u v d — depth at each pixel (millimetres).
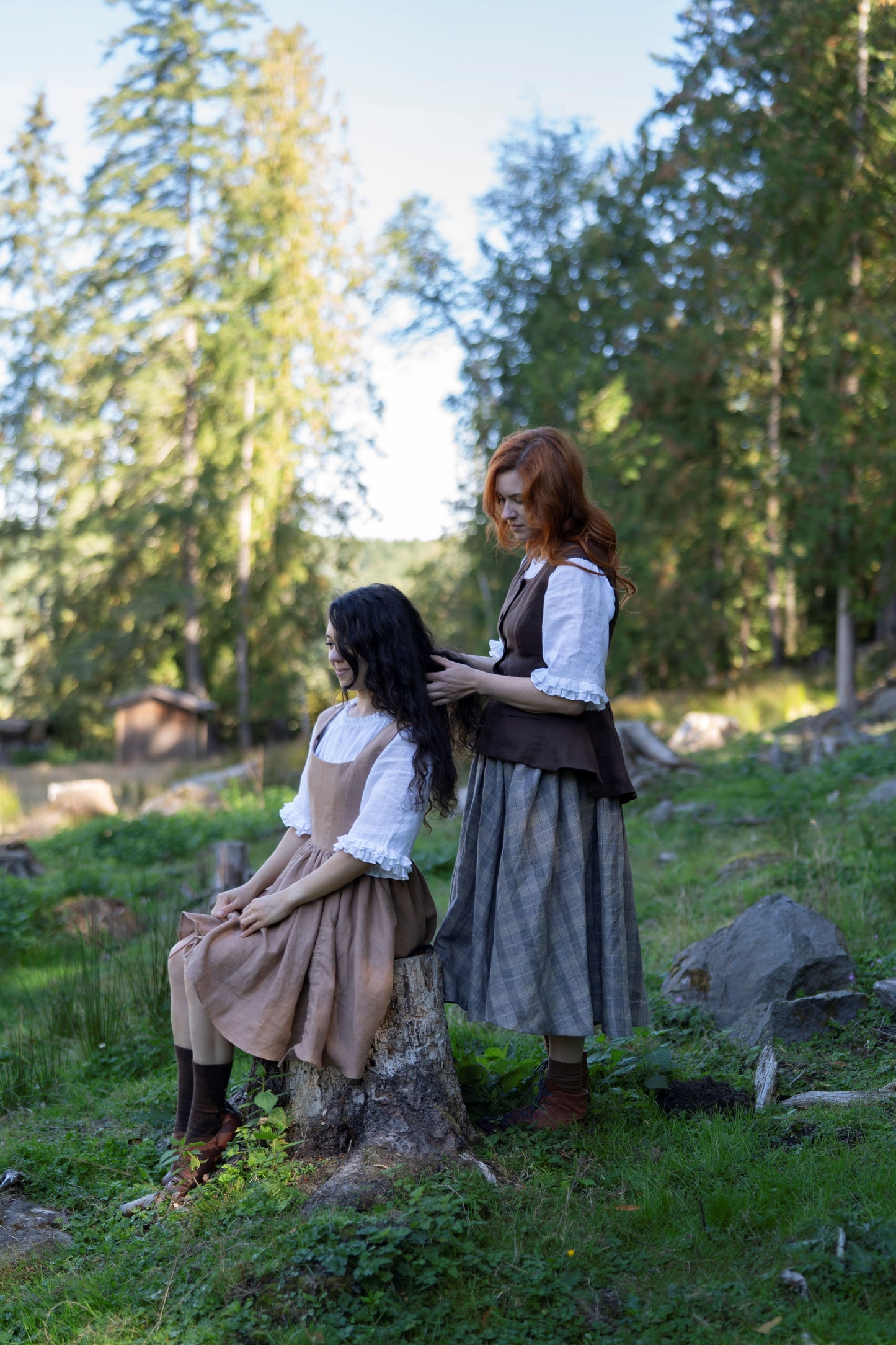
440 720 3053
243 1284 2422
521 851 2996
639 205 23422
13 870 9914
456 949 3168
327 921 2975
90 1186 3223
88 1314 2471
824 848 6613
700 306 21750
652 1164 2865
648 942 5699
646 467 21281
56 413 37000
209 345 29891
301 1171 2846
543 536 3064
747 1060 3754
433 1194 2639
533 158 24109
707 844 8352
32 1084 4289
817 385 17234
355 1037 2887
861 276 17047
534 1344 2184
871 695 18547
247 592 30859
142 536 31172
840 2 16500
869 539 16875
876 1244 2371
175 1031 3145
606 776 3078
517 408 22578
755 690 21141
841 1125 3059
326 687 31422
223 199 30406
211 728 31203
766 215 17812
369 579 33719
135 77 30859
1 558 35688
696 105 18953
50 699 34531
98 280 31406
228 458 30141
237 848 8109
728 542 24125
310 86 30453
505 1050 3791
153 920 7434
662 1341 2166
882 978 4340
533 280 23984
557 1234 2545
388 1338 2213
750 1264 2422
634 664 23906
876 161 16469
